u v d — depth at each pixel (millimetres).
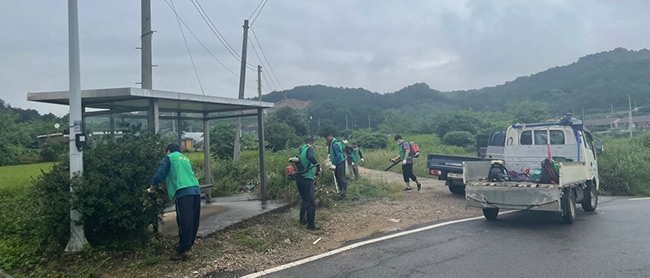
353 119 87750
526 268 6219
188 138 19875
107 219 6484
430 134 63688
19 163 29047
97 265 6215
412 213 10773
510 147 12023
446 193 14289
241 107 10797
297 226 8883
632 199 14867
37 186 6641
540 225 9320
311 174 8844
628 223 9422
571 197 9586
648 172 17797
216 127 22703
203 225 8219
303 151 8922
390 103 116688
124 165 6527
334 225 9328
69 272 6031
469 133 47531
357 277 5938
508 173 10992
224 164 14492
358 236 8469
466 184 9945
